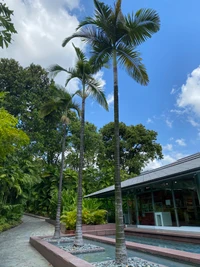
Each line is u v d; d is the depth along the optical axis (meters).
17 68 21.41
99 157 27.17
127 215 13.70
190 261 4.60
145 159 28.17
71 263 4.18
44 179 21.45
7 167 15.00
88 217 12.93
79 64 9.11
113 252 6.60
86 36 6.23
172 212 10.09
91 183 21.80
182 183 9.74
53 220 16.94
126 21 6.00
